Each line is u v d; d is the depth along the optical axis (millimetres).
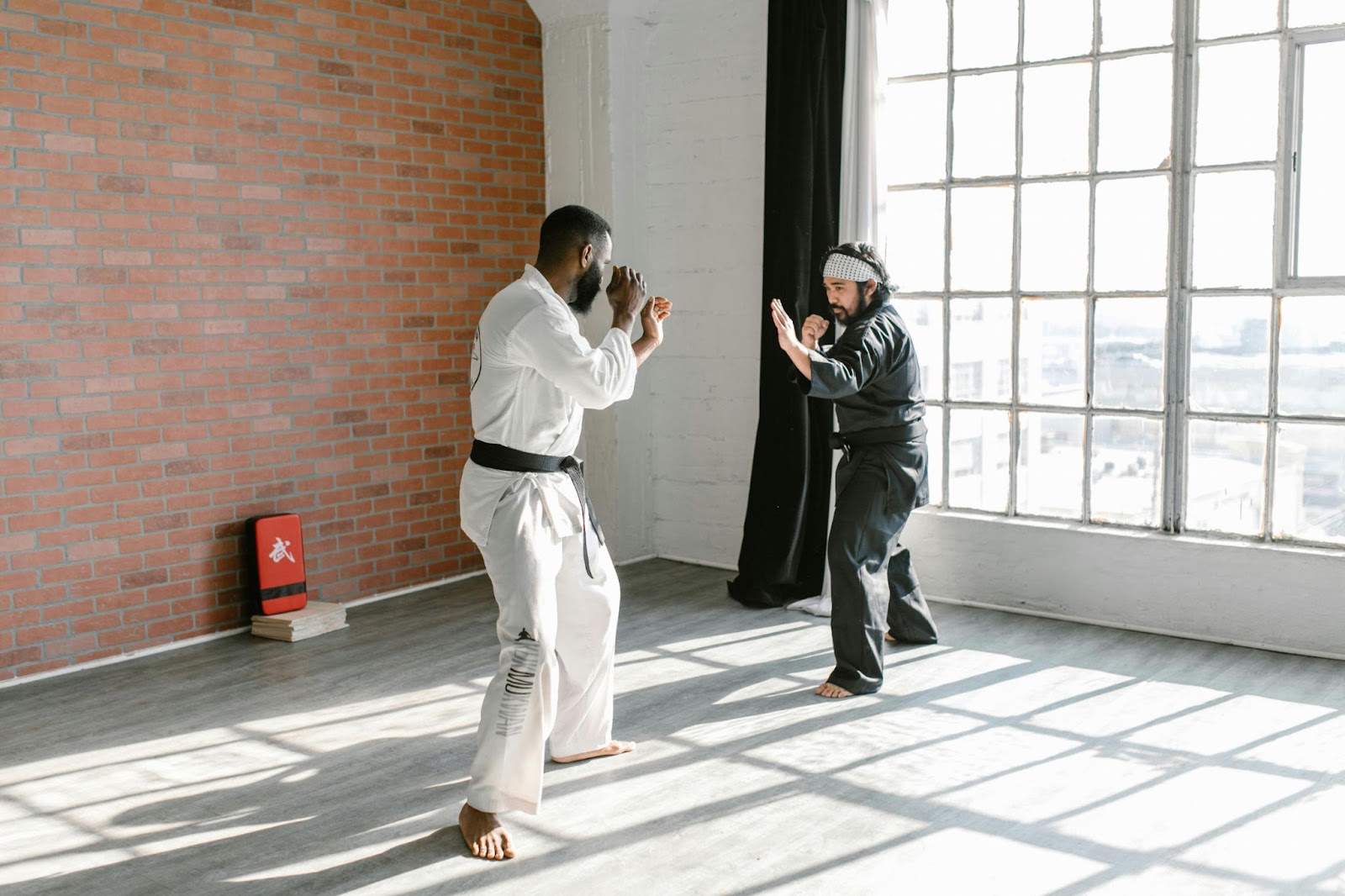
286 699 4129
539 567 2996
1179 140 4504
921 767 3369
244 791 3326
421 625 5082
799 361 3762
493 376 3012
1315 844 2844
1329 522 4340
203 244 4824
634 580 5766
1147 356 4684
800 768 3377
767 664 4383
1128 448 4754
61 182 4387
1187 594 4570
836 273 4078
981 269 5062
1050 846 2865
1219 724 3656
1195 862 2764
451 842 2971
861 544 4000
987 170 5004
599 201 5969
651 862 2830
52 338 4395
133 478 4664
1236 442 4516
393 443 5594
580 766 3432
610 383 2936
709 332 5945
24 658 4395
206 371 4867
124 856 2926
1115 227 4707
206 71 4793
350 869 2834
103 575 4598
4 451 4293
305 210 5172
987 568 5059
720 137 5789
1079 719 3723
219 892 2732
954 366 5172
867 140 5070
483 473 3041
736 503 5957
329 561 5359
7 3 4215
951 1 5023
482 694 4133
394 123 5504
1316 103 4254
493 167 5984
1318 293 4270
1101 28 4664
